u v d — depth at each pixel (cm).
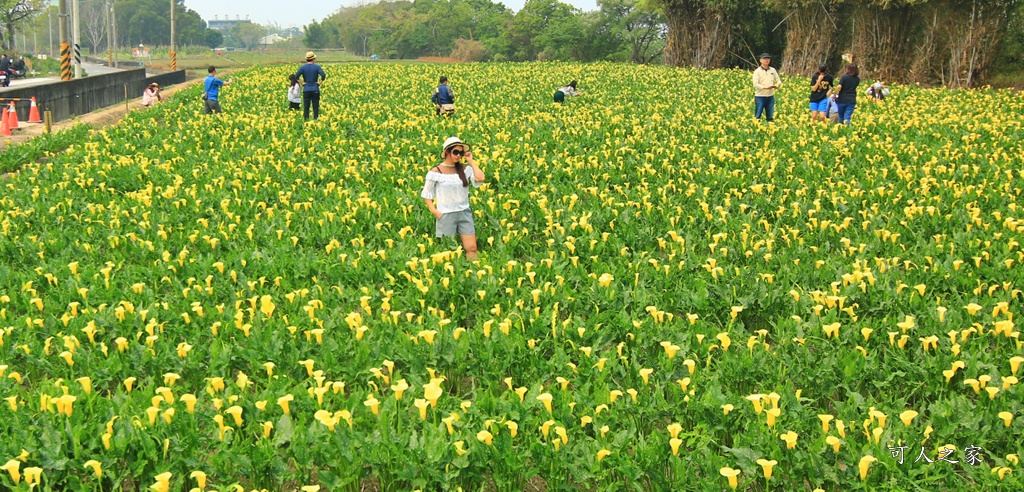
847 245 831
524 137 1681
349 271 793
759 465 447
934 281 732
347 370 577
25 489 423
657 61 8475
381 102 2675
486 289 729
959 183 1154
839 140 1536
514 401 503
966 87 3086
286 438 475
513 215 1020
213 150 1591
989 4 3009
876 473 434
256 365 586
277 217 1005
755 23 4756
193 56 14612
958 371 546
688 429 510
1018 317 634
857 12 3516
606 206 1031
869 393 550
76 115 2748
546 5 9450
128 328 654
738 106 2344
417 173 1314
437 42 12962
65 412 483
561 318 698
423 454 458
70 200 1116
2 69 5003
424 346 589
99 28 15600
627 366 573
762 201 1056
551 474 456
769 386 547
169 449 468
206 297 720
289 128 1930
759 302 688
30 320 640
